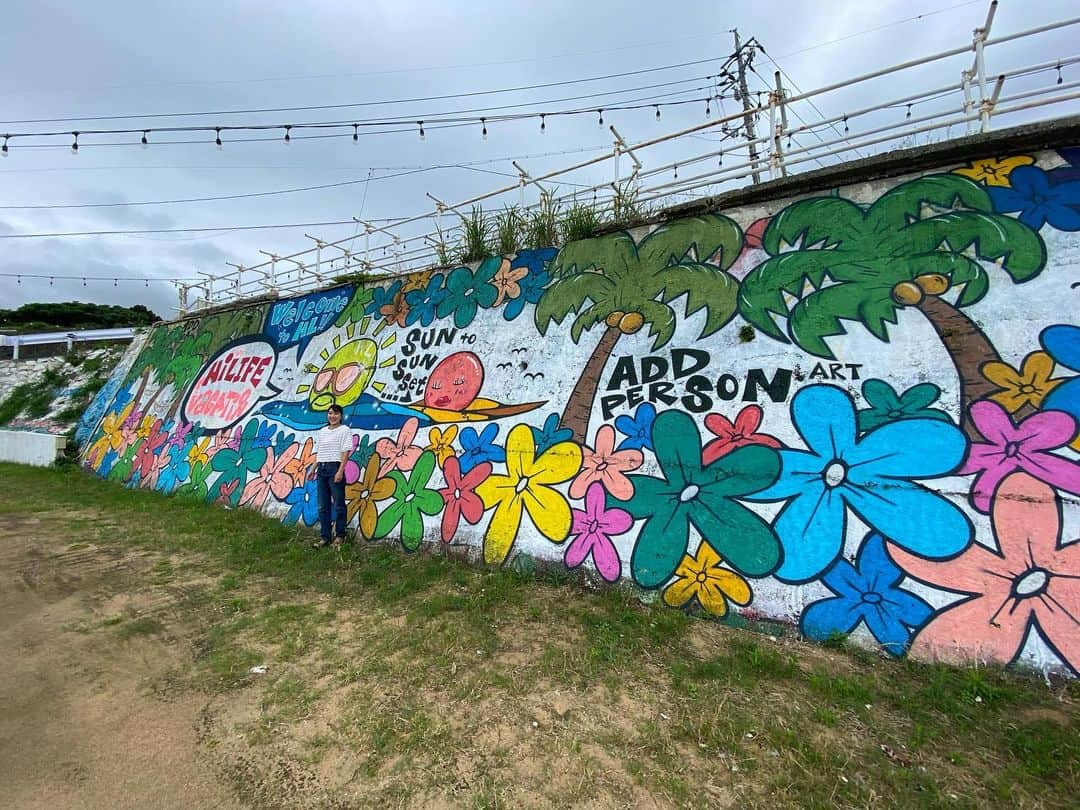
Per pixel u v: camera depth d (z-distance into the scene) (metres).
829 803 2.66
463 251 9.68
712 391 5.82
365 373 9.70
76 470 14.86
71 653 4.39
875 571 4.52
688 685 3.77
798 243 5.97
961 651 4.05
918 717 3.42
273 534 7.86
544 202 9.02
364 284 11.09
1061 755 3.02
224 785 2.88
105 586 5.92
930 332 4.98
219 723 3.44
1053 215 4.85
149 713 3.55
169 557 6.95
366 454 8.54
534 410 7.08
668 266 6.80
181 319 16.95
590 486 6.16
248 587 5.85
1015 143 5.16
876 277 5.39
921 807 2.65
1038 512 4.16
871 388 5.04
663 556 5.42
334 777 2.93
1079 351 4.38
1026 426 4.38
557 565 6.00
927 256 5.23
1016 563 4.12
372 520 7.79
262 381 11.79
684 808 2.66
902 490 4.64
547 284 7.96
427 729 3.32
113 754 3.12
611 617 4.95
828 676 3.93
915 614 4.28
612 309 7.05
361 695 3.71
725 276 6.30
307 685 3.87
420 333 9.33
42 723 3.41
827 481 4.95
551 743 3.17
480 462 7.21
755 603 4.83
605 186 8.38
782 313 5.75
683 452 5.74
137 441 13.98
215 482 10.79
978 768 2.95
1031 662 3.86
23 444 16.97
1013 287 4.79
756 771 2.90
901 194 5.57
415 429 8.22
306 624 4.89
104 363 20.98
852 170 5.81
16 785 2.82
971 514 4.35
